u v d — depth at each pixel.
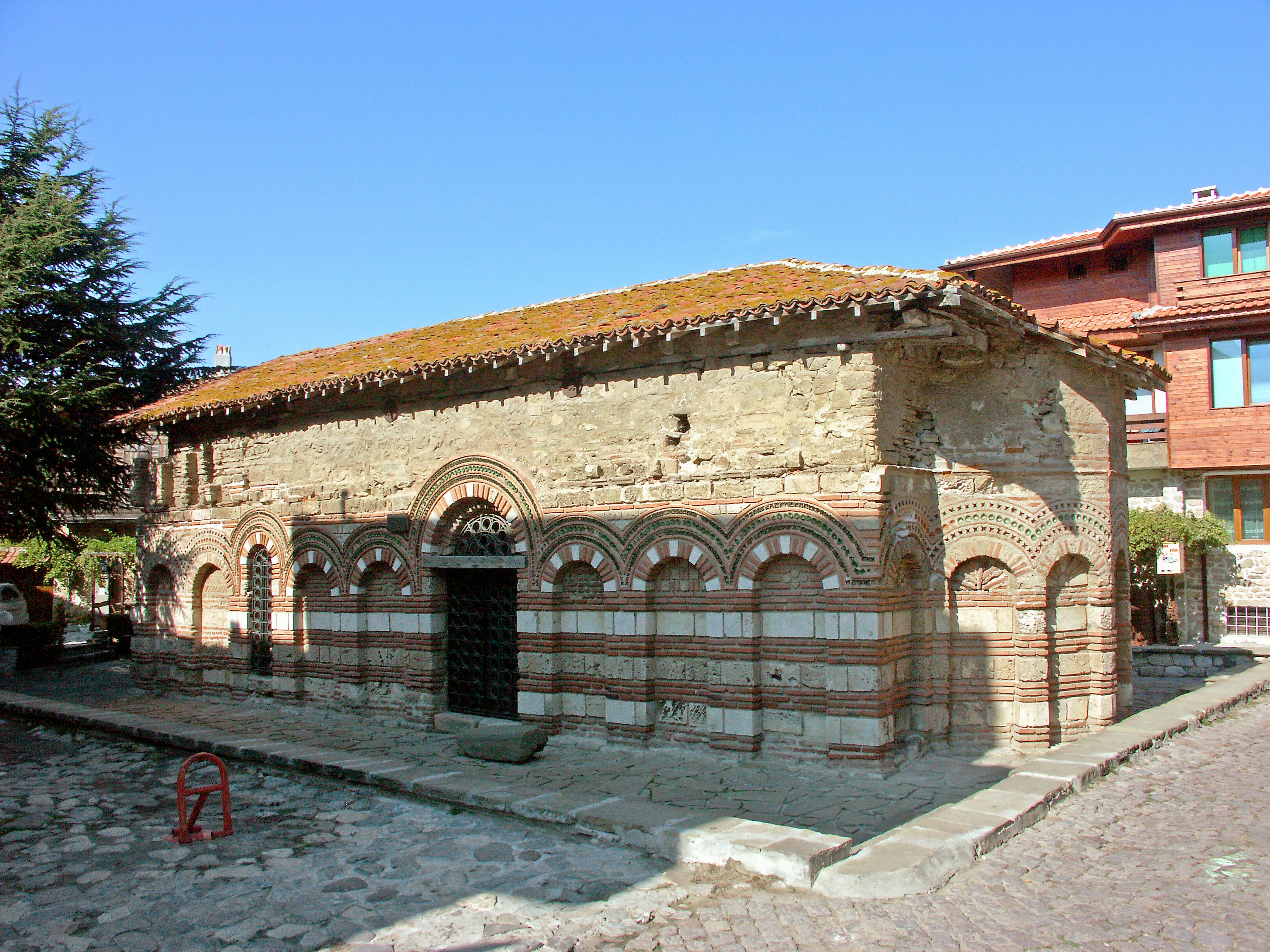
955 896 7.05
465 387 14.50
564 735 13.13
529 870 7.93
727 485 11.73
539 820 8.98
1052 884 7.26
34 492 22.19
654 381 12.54
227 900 7.43
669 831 8.10
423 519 14.83
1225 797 9.60
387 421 15.50
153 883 7.85
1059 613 12.40
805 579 11.32
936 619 11.95
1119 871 7.51
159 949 6.57
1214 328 23.14
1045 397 12.40
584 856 8.23
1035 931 6.44
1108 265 26.25
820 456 11.15
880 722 10.68
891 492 11.02
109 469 22.86
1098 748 10.91
